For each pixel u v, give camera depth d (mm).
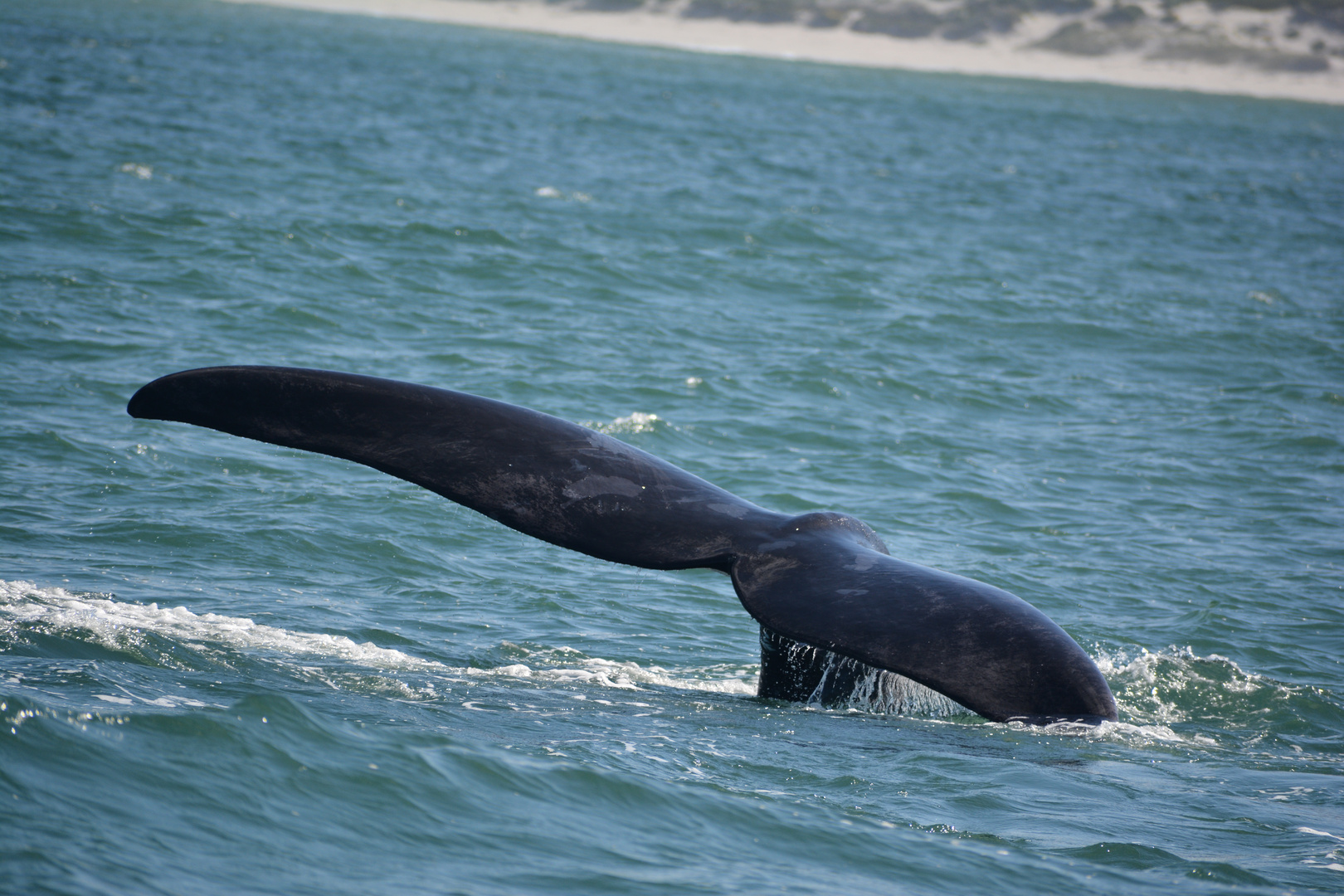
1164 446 64625
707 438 60250
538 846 20125
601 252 100188
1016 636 22891
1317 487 59250
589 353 72438
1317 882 20875
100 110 152500
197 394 24797
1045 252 123188
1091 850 21594
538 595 40219
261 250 87562
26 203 92562
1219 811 23859
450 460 25016
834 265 105125
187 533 41906
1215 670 36562
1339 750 30688
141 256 82750
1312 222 164250
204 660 28109
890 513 52250
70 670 25938
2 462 46906
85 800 19266
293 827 19641
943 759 24859
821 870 20359
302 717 22781
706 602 41125
